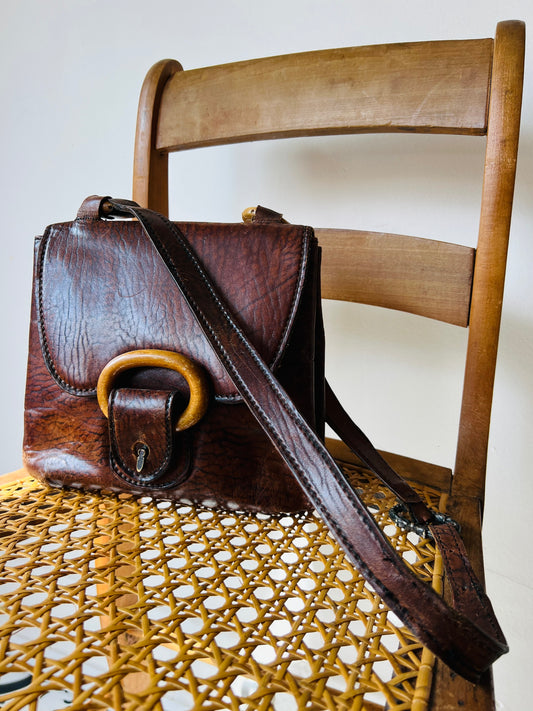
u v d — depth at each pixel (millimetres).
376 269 550
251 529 828
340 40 678
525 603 705
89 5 828
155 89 615
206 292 389
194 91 601
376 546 291
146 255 419
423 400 723
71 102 872
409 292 532
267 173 756
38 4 871
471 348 491
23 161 938
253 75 571
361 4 658
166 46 785
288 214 753
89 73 847
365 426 765
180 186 818
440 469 515
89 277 426
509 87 452
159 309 409
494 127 461
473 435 491
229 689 245
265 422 349
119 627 281
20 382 1009
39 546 353
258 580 327
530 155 607
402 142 669
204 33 757
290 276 393
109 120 843
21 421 1021
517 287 638
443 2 620
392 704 239
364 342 746
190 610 295
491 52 475
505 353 660
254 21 722
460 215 656
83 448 422
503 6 597
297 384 399
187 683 247
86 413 423
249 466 396
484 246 479
